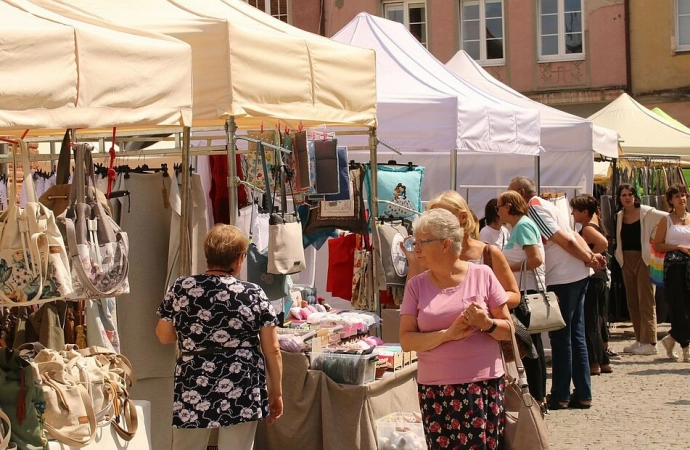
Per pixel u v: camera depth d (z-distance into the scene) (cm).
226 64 622
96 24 525
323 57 712
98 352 503
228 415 513
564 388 923
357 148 837
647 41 2658
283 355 671
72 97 465
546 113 1284
